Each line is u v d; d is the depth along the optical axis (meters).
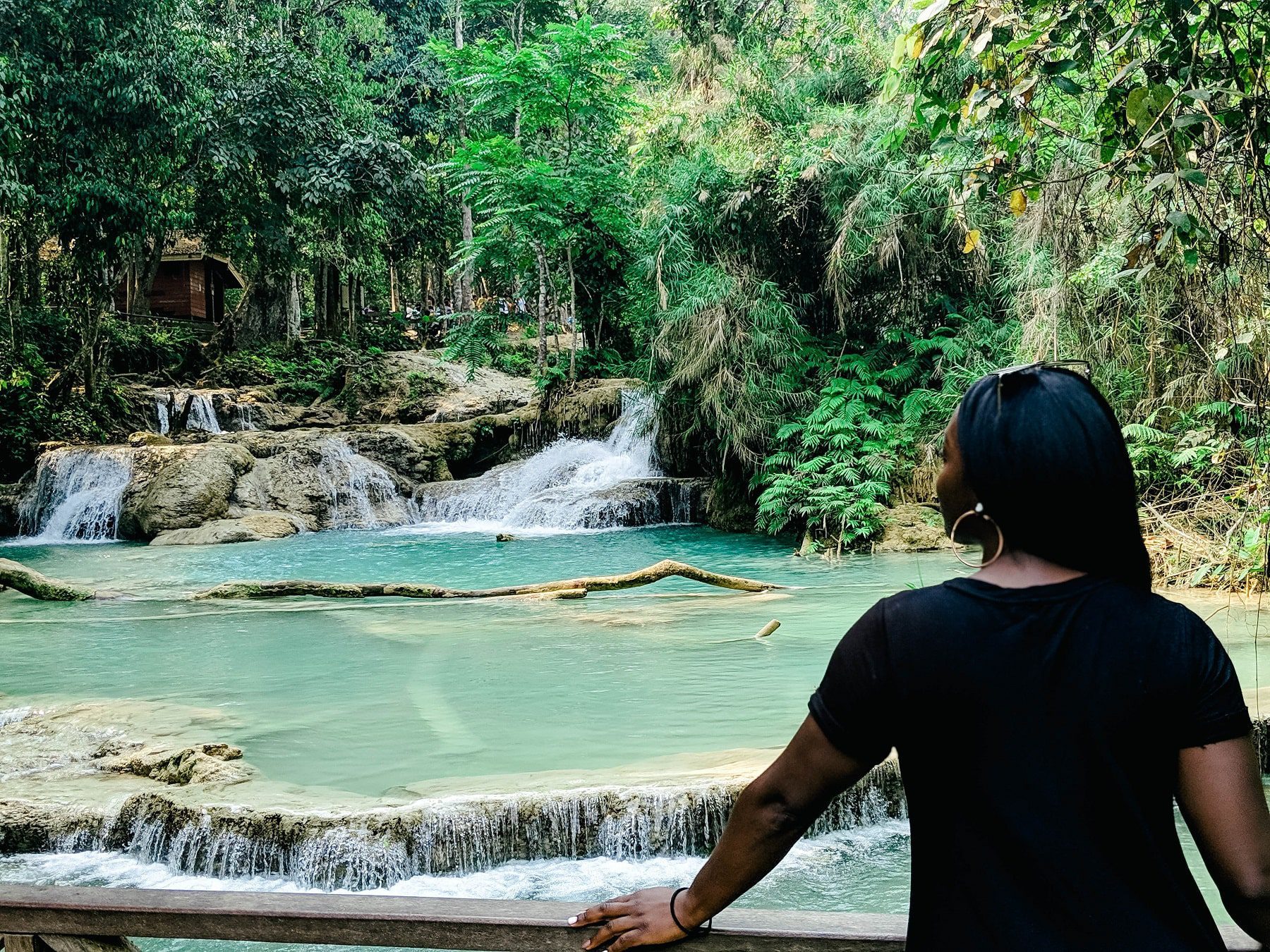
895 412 16.39
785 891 4.75
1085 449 1.22
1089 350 10.88
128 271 32.66
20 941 1.72
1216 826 1.13
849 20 17.81
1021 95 3.99
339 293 37.72
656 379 18.75
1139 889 1.13
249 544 17.91
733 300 16.83
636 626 9.80
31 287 27.53
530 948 1.57
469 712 6.99
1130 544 1.25
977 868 1.17
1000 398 1.28
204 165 29.84
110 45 23.67
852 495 15.12
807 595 11.50
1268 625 8.52
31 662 8.65
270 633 9.77
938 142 4.47
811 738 1.27
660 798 5.20
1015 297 13.06
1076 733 1.15
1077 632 1.18
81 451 20.33
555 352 25.91
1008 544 1.26
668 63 20.20
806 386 17.23
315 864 4.95
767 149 17.50
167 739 6.45
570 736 6.39
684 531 18.22
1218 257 4.50
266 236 31.45
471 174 23.67
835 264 16.42
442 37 41.59
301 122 30.17
